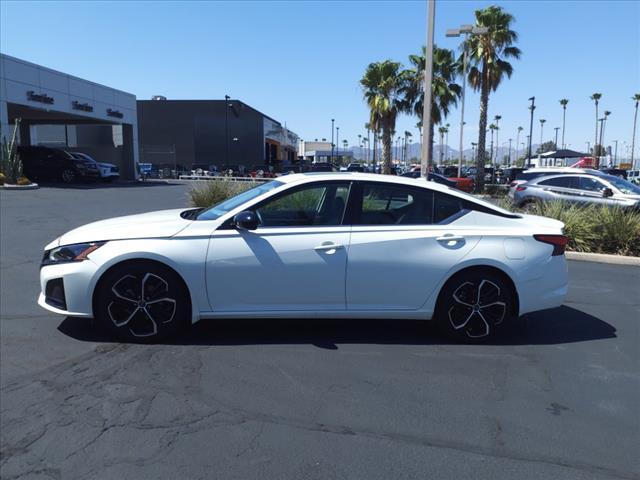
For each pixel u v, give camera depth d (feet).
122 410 11.37
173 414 11.27
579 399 12.51
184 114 215.92
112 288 14.83
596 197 43.19
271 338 15.96
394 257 15.30
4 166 73.31
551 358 15.11
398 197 15.96
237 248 14.90
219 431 10.63
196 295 14.93
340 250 15.15
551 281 16.02
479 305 15.81
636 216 33.71
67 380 12.77
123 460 9.59
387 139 109.70
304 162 187.42
